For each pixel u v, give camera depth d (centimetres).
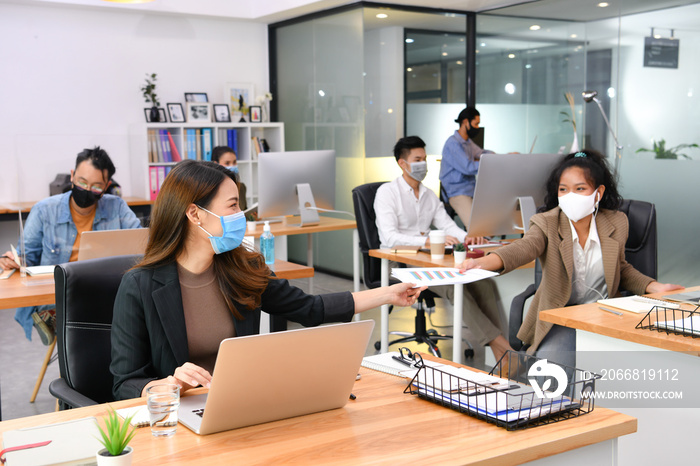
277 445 128
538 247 272
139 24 650
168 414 132
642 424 220
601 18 547
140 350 172
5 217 570
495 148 654
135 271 174
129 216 341
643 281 279
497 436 130
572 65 573
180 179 171
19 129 600
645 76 518
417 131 645
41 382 356
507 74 633
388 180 640
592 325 217
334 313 199
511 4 619
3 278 310
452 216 616
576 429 134
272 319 316
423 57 639
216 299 182
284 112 725
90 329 196
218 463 120
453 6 631
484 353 418
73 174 322
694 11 478
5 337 491
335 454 123
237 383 128
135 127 640
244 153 694
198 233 173
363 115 616
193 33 682
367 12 606
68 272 194
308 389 139
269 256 363
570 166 276
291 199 474
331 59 648
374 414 145
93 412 147
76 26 619
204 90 693
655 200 519
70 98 621
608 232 279
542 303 272
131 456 112
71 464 118
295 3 631
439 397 150
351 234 646
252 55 723
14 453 121
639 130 525
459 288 331
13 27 592
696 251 492
